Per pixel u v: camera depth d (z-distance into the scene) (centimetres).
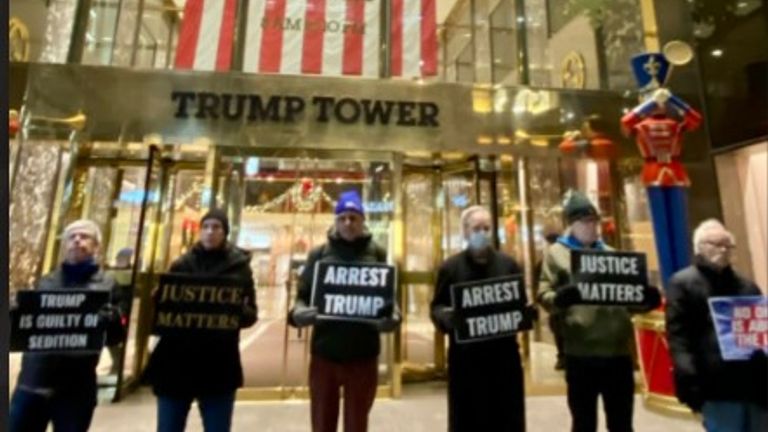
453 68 713
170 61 640
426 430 391
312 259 292
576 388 271
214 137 522
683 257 401
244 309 266
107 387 466
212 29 555
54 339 239
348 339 275
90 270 259
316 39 568
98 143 517
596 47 638
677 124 417
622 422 268
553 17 664
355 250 291
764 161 584
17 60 534
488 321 266
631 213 579
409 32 583
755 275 564
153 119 518
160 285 256
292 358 551
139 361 507
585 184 580
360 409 273
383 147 541
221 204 534
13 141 508
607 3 607
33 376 238
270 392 479
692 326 241
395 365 490
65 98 516
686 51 436
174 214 566
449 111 556
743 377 228
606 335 270
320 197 571
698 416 405
